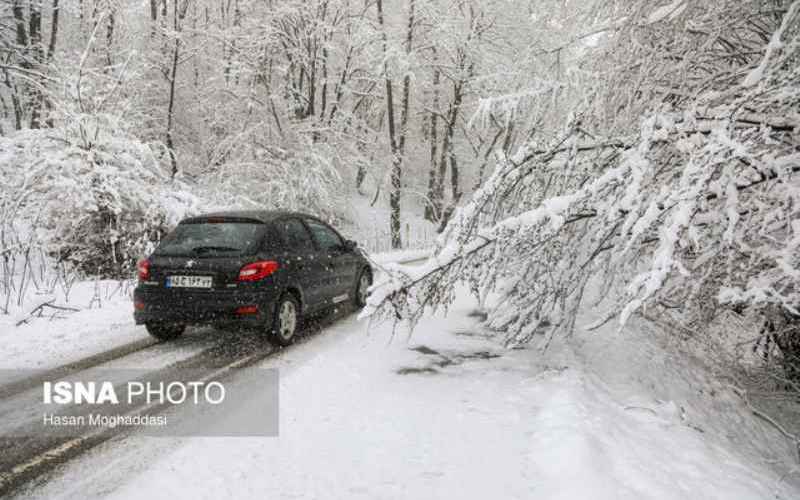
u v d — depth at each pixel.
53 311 7.60
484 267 5.21
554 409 4.22
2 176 10.25
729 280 4.77
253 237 6.14
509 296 5.76
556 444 3.58
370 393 4.75
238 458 3.53
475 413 4.29
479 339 6.71
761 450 5.73
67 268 10.38
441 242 5.52
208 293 5.80
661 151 4.77
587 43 6.50
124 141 11.16
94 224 10.62
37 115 17.25
